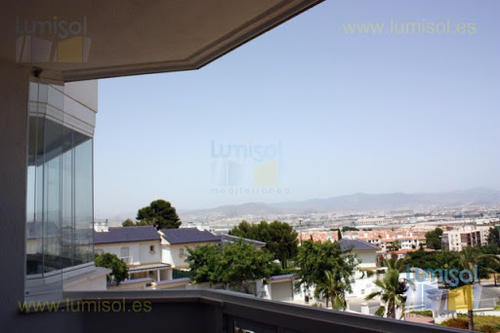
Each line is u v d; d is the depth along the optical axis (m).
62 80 3.16
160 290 2.49
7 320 2.35
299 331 1.75
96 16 2.15
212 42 2.64
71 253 3.91
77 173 4.16
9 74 2.54
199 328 2.38
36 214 2.83
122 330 2.51
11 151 2.49
